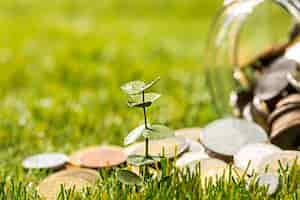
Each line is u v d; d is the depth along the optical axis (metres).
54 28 1.09
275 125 0.41
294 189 0.34
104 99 0.60
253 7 0.44
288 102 0.41
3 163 0.45
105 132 0.51
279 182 0.34
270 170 0.36
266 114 0.43
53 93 0.64
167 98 0.60
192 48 0.93
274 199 0.33
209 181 0.34
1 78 0.71
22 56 0.83
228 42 0.47
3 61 0.81
